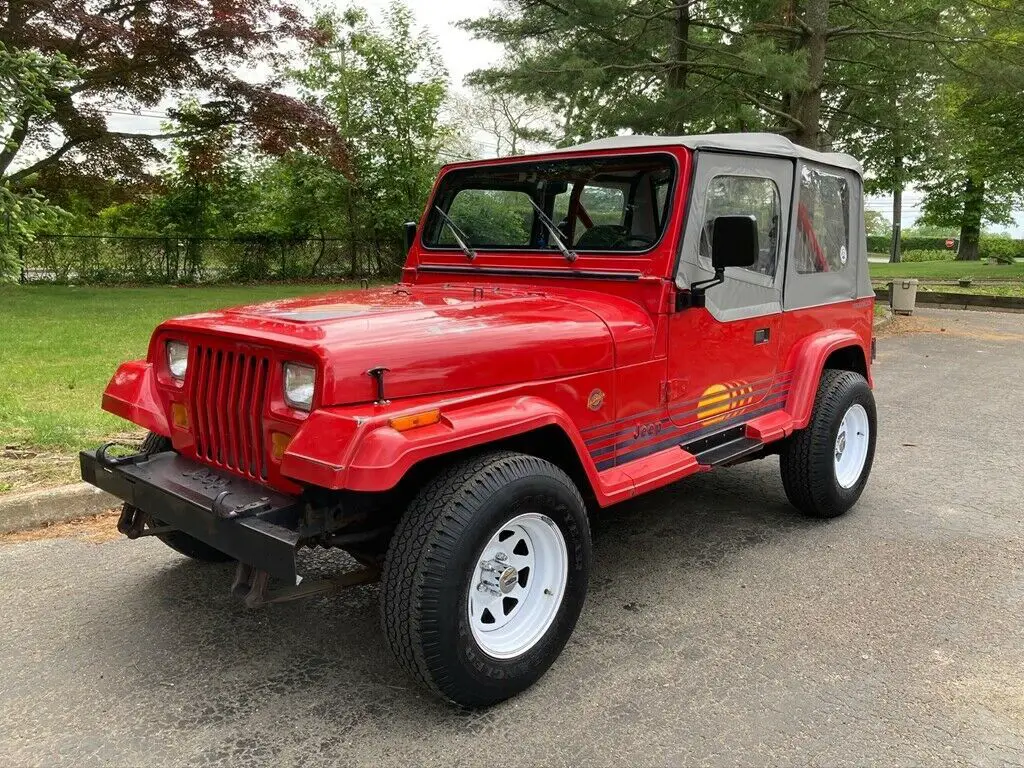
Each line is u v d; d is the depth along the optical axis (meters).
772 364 4.17
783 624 3.40
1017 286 21.78
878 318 14.74
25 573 3.80
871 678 2.98
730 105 11.64
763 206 3.94
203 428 3.00
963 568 3.99
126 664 3.04
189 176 19.48
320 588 2.81
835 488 4.50
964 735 2.64
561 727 2.67
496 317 3.05
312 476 2.37
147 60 14.75
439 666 2.52
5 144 6.41
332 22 20.58
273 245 22.33
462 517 2.51
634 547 4.27
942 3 11.38
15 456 4.99
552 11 11.57
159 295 16.08
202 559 3.85
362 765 2.47
